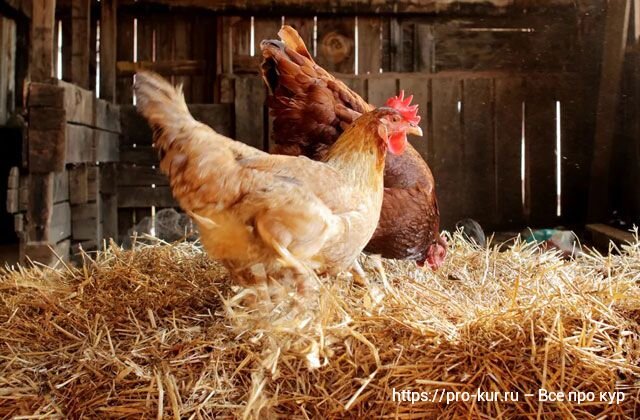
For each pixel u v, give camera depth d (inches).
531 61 113.7
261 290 38.7
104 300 45.6
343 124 54.1
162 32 113.2
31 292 47.7
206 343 36.7
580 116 111.7
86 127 87.9
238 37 113.3
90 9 109.8
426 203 52.1
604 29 106.8
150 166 108.6
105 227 106.1
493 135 111.6
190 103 113.0
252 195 35.5
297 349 34.6
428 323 37.5
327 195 38.8
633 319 38.9
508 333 36.4
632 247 59.2
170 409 32.9
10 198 72.6
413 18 114.0
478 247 65.2
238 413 32.7
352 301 42.6
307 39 113.8
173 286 48.3
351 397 33.8
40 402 33.9
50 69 75.6
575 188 112.3
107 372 35.3
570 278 47.6
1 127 118.5
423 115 111.3
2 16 120.5
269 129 110.5
